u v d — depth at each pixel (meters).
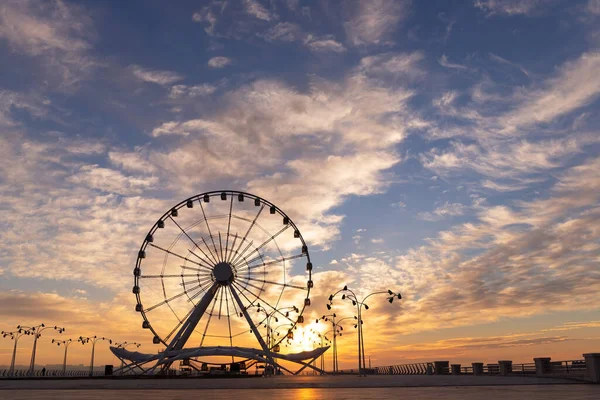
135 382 56.97
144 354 89.62
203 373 88.94
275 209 87.50
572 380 46.06
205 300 81.12
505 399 24.23
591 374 42.59
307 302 85.94
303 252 87.44
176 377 79.12
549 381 46.22
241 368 95.88
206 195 86.81
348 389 38.41
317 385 46.22
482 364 74.62
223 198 87.12
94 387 44.66
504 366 64.88
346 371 167.62
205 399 26.42
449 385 43.22
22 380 68.38
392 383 48.84
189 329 80.69
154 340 80.31
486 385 42.19
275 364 83.88
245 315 81.62
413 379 62.38
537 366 55.03
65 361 137.12
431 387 40.44
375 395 29.52
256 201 87.56
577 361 47.22
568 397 25.58
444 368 89.69
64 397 28.42
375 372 147.75
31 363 118.12
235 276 82.81
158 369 81.50
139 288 80.88
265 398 27.19
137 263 81.31
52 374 123.69
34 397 28.44
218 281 81.00
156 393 33.88
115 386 46.28
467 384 44.28
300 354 97.44
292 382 54.50
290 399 26.09
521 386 39.31
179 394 32.44
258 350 84.69
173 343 80.44
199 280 81.88
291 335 84.69
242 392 35.09
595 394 28.08
